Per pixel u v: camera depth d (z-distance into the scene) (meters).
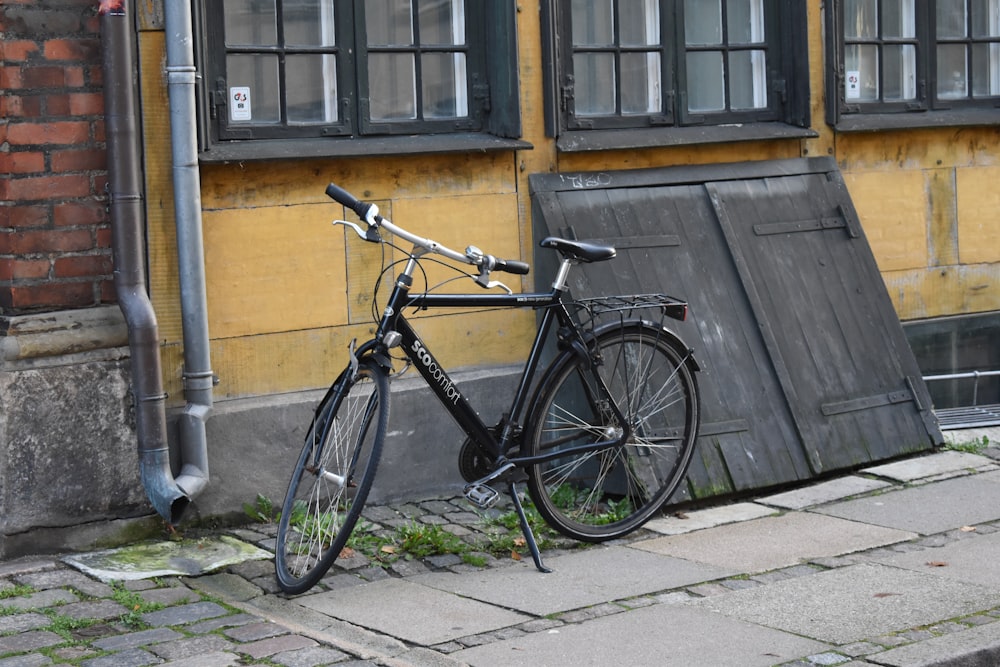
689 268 6.49
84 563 5.00
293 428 5.73
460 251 6.21
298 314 5.81
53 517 5.10
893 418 6.71
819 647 4.13
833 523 5.65
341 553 5.21
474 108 6.39
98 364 5.16
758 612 4.49
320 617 4.52
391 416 5.98
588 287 6.20
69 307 5.19
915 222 7.62
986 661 4.09
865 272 7.00
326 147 5.80
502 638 4.29
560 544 5.41
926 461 6.57
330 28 6.02
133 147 5.20
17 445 5.01
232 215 5.63
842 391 6.60
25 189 5.07
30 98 5.06
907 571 4.95
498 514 5.82
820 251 6.92
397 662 4.00
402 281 4.94
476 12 6.36
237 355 5.68
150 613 4.46
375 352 4.88
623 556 5.24
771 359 6.45
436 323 6.17
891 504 5.91
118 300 5.23
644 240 6.43
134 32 5.32
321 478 4.91
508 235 6.35
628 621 4.43
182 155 5.35
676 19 6.91
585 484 5.79
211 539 5.38
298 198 5.79
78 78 5.14
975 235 7.85
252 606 4.63
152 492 5.24
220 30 5.70
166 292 5.44
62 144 5.12
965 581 4.80
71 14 5.11
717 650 4.12
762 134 6.99
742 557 5.19
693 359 5.66
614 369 5.47
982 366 7.93
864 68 7.57
